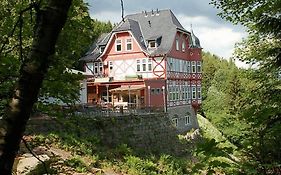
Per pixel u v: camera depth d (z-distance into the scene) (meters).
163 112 33.56
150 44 40.25
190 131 41.25
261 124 4.32
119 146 22.27
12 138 2.50
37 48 2.54
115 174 17.30
